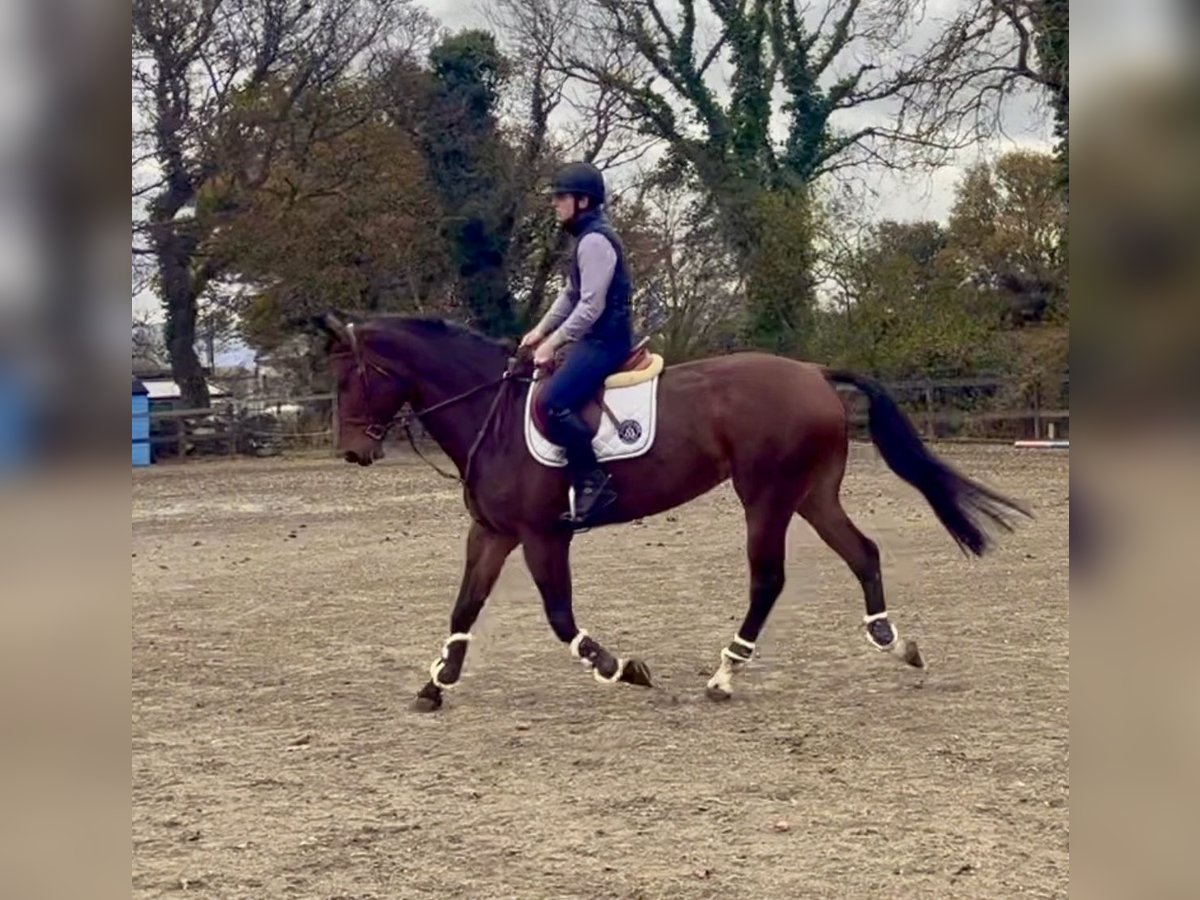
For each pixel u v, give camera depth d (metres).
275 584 11.69
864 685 7.26
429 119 34.72
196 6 28.70
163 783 5.70
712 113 33.03
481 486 6.99
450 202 34.78
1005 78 21.12
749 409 6.95
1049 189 27.95
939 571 11.40
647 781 5.59
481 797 5.43
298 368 33.34
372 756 6.12
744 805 5.22
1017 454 23.17
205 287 32.41
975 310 28.58
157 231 30.20
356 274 32.75
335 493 20.52
